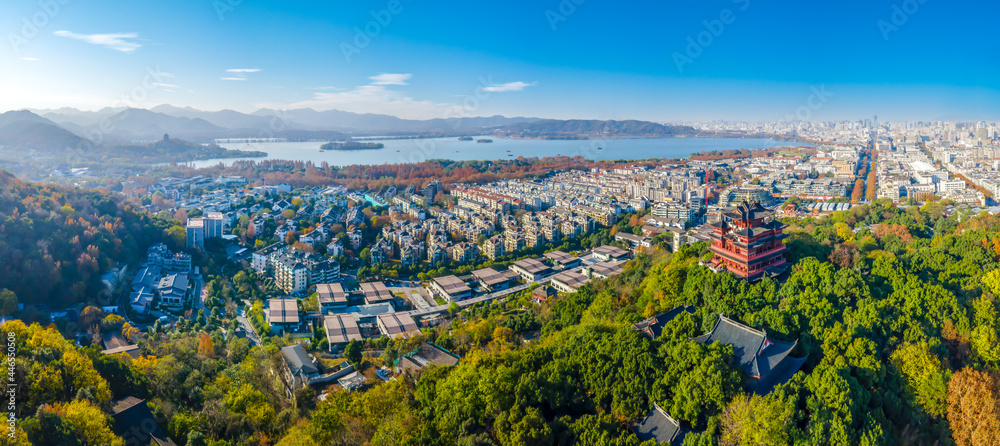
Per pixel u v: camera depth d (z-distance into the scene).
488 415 138.88
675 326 164.38
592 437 121.50
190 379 194.25
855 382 131.50
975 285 189.88
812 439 116.94
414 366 191.88
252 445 157.62
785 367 143.88
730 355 139.25
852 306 173.12
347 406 154.88
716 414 130.00
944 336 163.12
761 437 117.19
